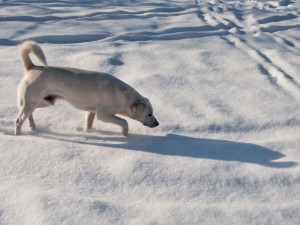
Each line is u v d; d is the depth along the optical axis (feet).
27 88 9.38
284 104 11.86
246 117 11.09
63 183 7.82
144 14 23.20
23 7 22.71
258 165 8.72
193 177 8.18
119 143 9.63
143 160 8.61
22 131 9.98
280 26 21.34
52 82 9.42
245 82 13.48
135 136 10.07
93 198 7.37
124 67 14.53
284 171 8.42
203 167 8.49
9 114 10.67
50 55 15.24
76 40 17.76
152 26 20.49
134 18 22.25
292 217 7.11
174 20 22.13
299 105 11.82
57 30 18.56
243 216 7.11
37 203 7.05
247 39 18.74
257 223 6.98
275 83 13.57
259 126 10.71
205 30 20.53
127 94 9.77
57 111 10.97
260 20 22.71
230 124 10.72
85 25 19.93
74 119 10.71
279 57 15.85
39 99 9.50
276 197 7.74
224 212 7.19
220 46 17.31
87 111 10.02
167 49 16.76
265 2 29.66
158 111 11.25
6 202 7.10
